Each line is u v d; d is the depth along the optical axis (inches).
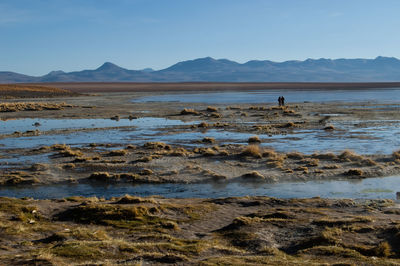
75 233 483.5
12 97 4534.9
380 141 1424.7
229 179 906.7
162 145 1306.6
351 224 518.3
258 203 684.1
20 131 1749.5
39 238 490.3
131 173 953.5
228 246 460.4
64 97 4714.6
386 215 607.5
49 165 1021.2
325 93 5516.7
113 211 590.6
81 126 1935.3
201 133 1694.1
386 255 416.2
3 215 569.6
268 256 406.6
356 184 864.9
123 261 382.9
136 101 3900.1
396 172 960.3
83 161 1081.4
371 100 3740.2
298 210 621.6
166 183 886.4
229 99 4202.8
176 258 383.6
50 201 685.9
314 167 1003.3
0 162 1082.7
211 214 616.1
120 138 1555.1
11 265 363.9
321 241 453.7
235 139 1515.7
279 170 976.9
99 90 7135.8
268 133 1673.2
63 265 366.0
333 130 1740.9
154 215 596.1
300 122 2043.6
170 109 2886.3
